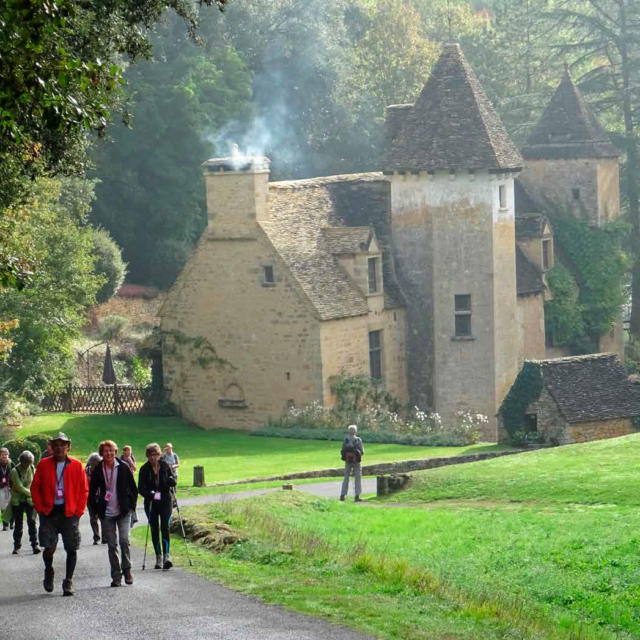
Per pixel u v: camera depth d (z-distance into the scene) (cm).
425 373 7100
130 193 9669
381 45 11731
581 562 2864
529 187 8519
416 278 7100
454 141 6981
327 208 7088
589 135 8400
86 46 3102
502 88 11469
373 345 6856
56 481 2309
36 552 2981
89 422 6569
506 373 7131
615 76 9888
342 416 6366
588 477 4231
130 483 2388
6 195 3102
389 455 5534
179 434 6406
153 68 9894
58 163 3212
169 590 2297
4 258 2567
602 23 10144
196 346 6712
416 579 2392
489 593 2408
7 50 2045
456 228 6994
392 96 11606
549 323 7938
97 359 8144
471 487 4278
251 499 3759
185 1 3328
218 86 10094
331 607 2114
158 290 9638
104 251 8869
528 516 3606
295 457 5562
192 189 9688
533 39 11638
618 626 2347
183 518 3131
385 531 3359
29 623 2044
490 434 7050
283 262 6425
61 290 5962
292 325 6425
